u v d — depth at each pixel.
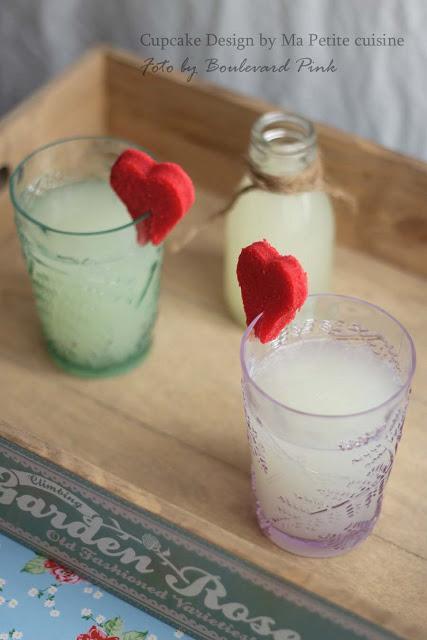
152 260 0.72
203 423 0.73
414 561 0.66
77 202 0.75
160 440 0.72
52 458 0.63
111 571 0.66
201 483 0.70
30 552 0.69
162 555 0.63
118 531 0.63
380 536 0.67
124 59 0.85
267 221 0.74
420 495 0.69
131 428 0.73
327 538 0.65
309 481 0.62
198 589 0.63
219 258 0.83
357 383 0.64
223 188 0.87
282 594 0.60
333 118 0.94
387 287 0.81
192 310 0.80
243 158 0.75
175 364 0.77
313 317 0.65
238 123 0.83
